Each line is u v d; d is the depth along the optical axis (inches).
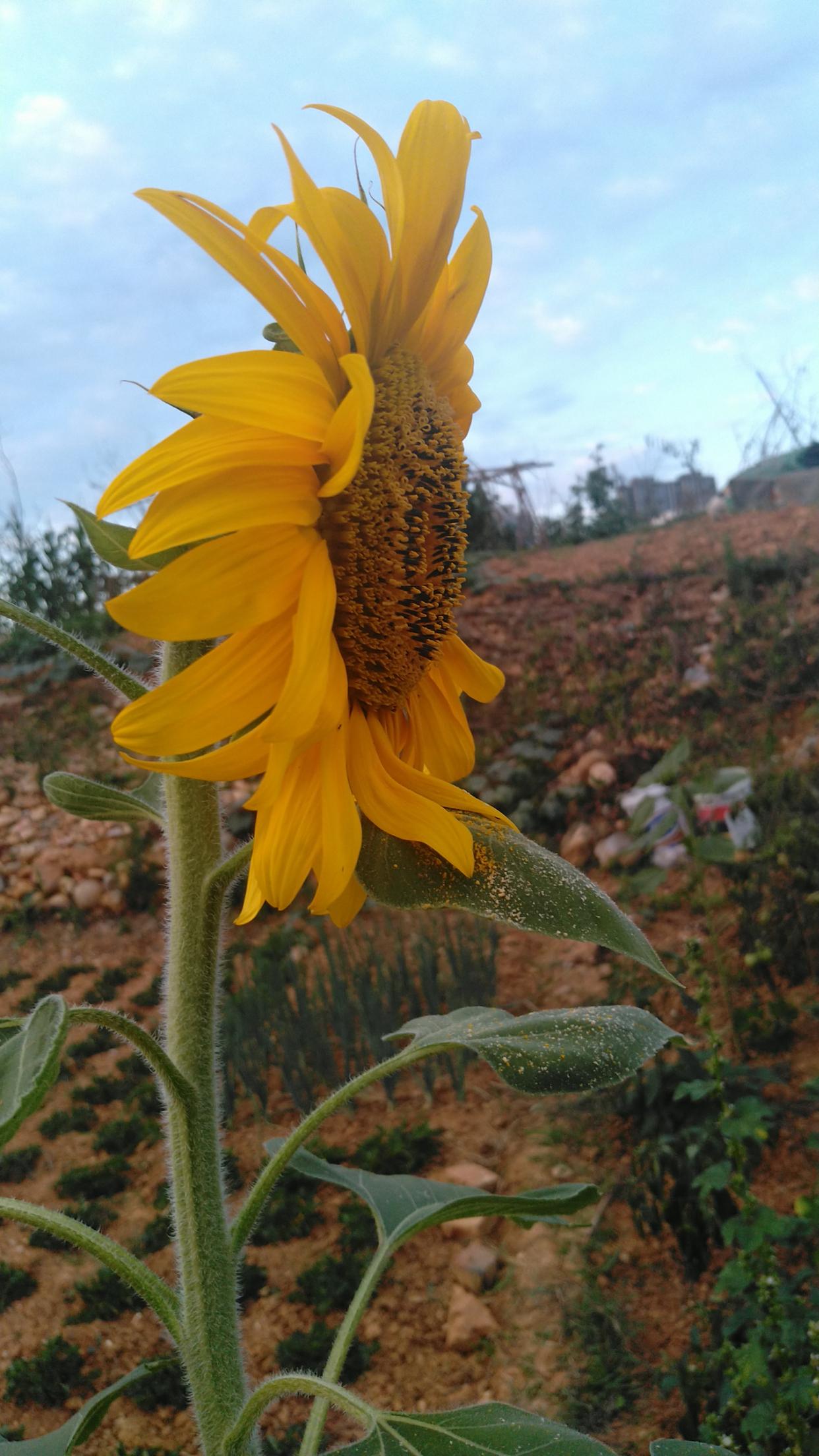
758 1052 161.3
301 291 34.3
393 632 36.1
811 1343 95.3
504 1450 34.5
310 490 33.4
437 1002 189.3
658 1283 131.7
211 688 31.3
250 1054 188.5
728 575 334.6
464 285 40.8
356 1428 123.0
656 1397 115.0
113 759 331.0
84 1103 198.5
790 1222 114.0
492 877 33.8
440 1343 130.8
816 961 179.0
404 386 37.6
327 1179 60.9
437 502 37.4
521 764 284.5
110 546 33.7
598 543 445.7
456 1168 157.2
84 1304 148.8
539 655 331.6
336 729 34.3
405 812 34.7
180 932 42.6
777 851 193.0
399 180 35.8
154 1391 129.2
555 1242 141.9
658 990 186.1
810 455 474.3
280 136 33.9
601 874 236.7
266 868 33.2
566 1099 168.2
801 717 258.2
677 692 291.9
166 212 31.6
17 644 404.8
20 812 310.8
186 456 31.3
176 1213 42.4
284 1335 136.6
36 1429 125.9
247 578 31.0
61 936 267.0
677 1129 147.2
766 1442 98.1
